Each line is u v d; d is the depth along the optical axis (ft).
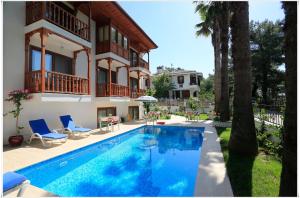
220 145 26.35
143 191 15.78
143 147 30.58
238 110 21.91
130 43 62.39
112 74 52.39
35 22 27.91
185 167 21.48
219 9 50.98
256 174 15.92
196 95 123.34
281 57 88.69
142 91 66.59
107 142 31.63
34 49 30.83
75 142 28.53
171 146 31.27
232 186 13.97
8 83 26.81
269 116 30.58
